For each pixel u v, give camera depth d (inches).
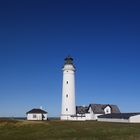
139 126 3159.5
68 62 4830.2
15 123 3058.6
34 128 2773.1
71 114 4722.0
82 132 2551.7
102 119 4635.8
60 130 2637.8
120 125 3297.2
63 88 4798.2
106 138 2233.0
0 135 2390.5
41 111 4643.2
